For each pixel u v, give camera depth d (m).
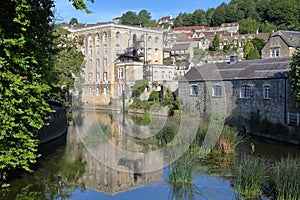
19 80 8.41
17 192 9.57
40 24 9.65
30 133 9.30
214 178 10.83
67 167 12.18
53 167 12.20
